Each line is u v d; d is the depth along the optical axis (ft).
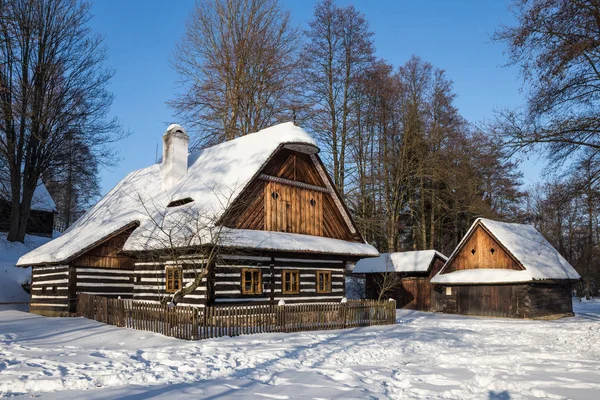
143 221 82.69
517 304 108.99
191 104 121.19
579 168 65.31
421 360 49.03
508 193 170.50
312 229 85.35
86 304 74.64
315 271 85.40
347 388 34.06
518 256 110.93
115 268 83.56
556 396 33.09
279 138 80.18
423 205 164.86
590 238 200.34
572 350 57.88
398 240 165.68
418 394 33.50
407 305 133.69
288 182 82.17
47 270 85.40
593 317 118.32
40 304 85.71
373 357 49.83
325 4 145.07
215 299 70.74
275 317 64.90
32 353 44.73
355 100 146.82
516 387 35.94
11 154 115.34
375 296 139.44
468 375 40.32
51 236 157.38
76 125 120.37
